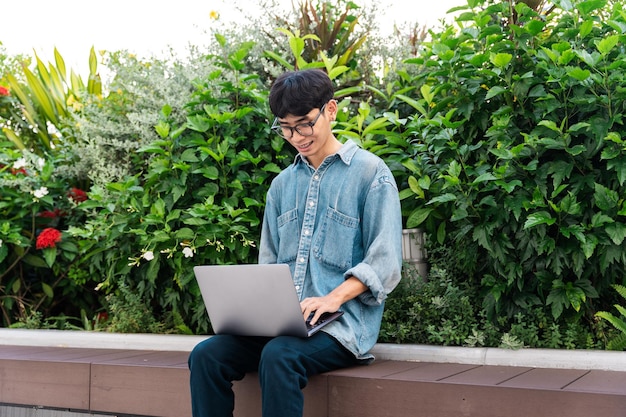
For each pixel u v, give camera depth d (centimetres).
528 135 264
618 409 175
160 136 349
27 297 403
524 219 264
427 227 295
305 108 217
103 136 379
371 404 205
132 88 368
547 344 255
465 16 293
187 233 308
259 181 316
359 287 212
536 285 267
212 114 315
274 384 190
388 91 335
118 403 244
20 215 385
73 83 498
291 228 235
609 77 253
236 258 318
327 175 231
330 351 211
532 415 184
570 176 265
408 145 303
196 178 327
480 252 281
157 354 284
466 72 284
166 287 331
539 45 280
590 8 272
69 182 413
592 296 254
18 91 455
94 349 309
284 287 194
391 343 271
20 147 439
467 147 278
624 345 240
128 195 331
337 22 374
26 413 265
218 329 218
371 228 222
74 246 377
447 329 260
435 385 197
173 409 234
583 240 243
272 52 364
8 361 267
